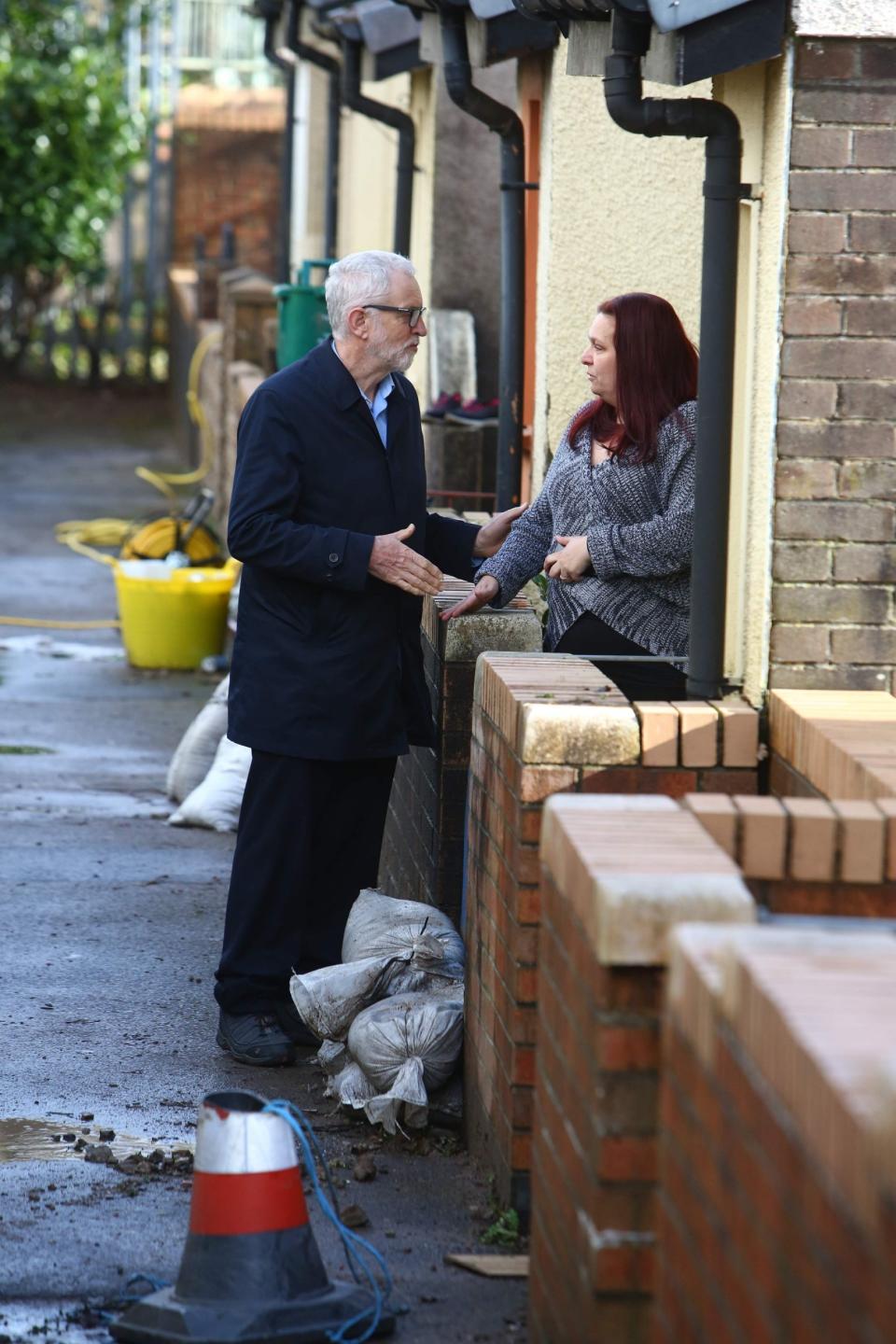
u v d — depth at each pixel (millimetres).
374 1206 9555
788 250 9258
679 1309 5770
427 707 11914
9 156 56500
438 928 11336
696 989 5547
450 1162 10180
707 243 9484
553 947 7609
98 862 16641
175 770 18922
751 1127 5004
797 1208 4621
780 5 9039
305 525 11195
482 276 22109
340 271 11359
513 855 9039
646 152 14539
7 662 25906
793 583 9484
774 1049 4809
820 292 9297
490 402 19969
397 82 25781
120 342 63031
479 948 10125
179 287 53906
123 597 25594
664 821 7254
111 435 53875
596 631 11062
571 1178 7098
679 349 10922
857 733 8422
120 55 60281
